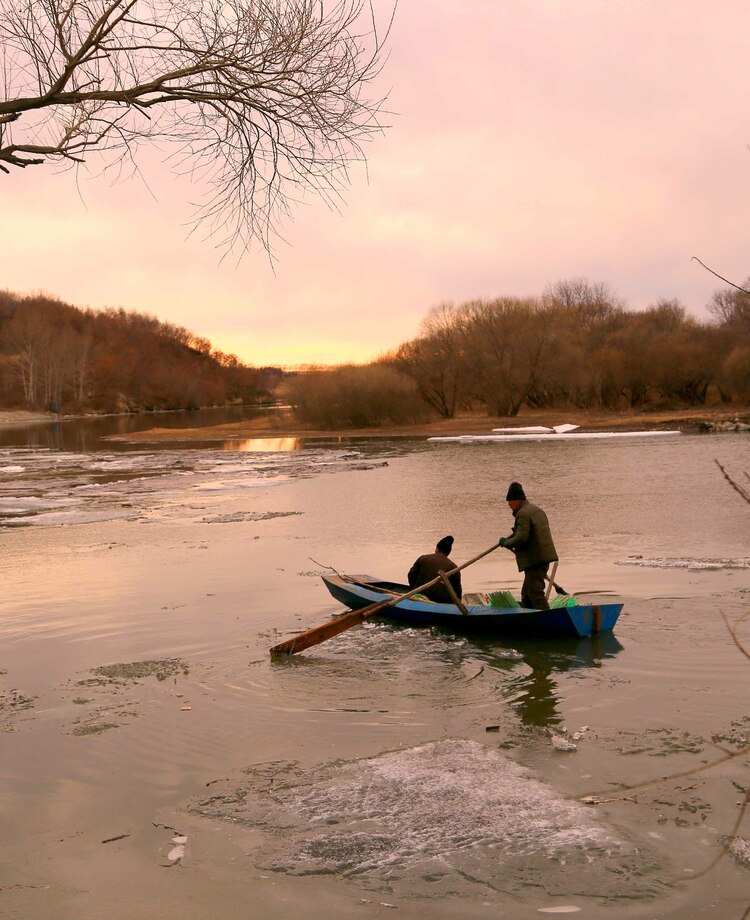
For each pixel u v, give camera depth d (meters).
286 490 26.44
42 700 7.81
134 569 14.29
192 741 6.74
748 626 9.48
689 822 5.20
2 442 60.03
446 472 30.20
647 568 12.77
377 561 14.39
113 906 4.52
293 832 5.25
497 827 5.19
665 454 34.47
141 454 45.78
